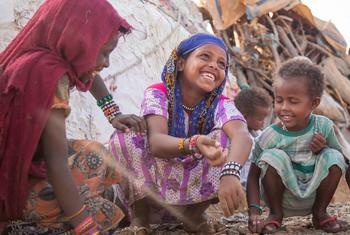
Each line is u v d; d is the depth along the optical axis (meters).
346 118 7.78
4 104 2.49
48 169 2.53
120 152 3.25
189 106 3.37
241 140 3.09
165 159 3.23
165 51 6.52
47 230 2.65
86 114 5.28
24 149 2.50
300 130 3.56
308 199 3.59
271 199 3.57
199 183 3.24
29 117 2.49
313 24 8.91
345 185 6.41
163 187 3.25
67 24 2.62
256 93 5.02
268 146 3.61
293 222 3.94
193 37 3.33
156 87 3.38
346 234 3.45
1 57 2.73
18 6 5.15
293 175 3.50
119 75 5.79
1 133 2.49
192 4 7.93
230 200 2.84
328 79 8.38
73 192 2.54
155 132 3.15
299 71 3.48
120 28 2.78
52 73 2.54
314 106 3.53
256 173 3.67
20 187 2.54
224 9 8.40
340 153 3.56
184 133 3.39
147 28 6.39
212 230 3.37
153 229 3.54
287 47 8.48
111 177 2.89
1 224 2.63
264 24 8.65
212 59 3.28
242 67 8.04
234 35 8.55
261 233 3.48
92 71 2.77
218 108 3.34
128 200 3.25
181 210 3.36
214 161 2.74
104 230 2.73
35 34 2.65
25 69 2.52
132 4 6.48
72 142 2.84
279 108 3.52
